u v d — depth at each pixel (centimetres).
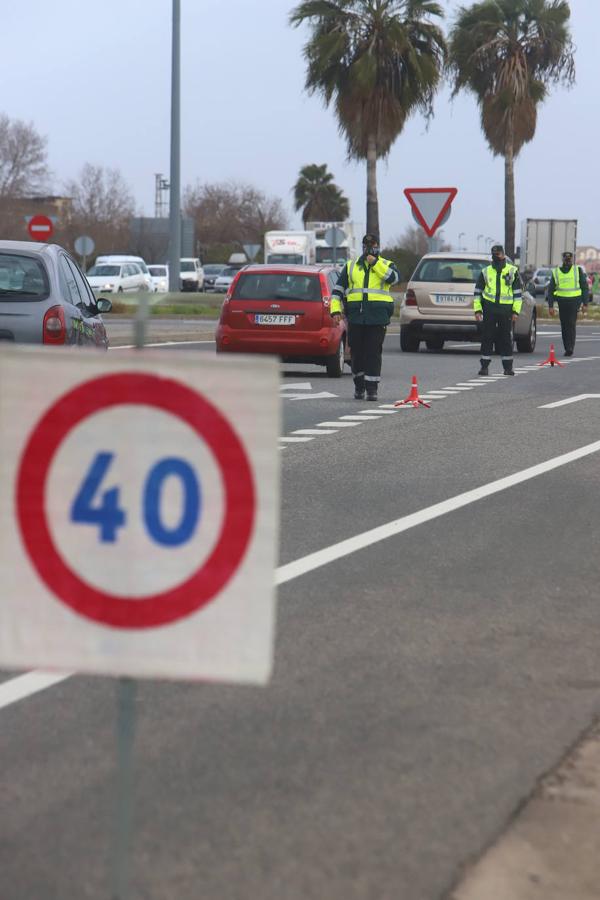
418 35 15162
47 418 938
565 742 1548
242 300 6944
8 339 4200
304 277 6956
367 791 1388
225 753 1503
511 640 2002
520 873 1192
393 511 3062
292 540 2719
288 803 1353
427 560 2544
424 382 6738
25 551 948
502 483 3469
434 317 9025
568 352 9156
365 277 5647
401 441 4334
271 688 1752
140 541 941
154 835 1270
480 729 1594
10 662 952
